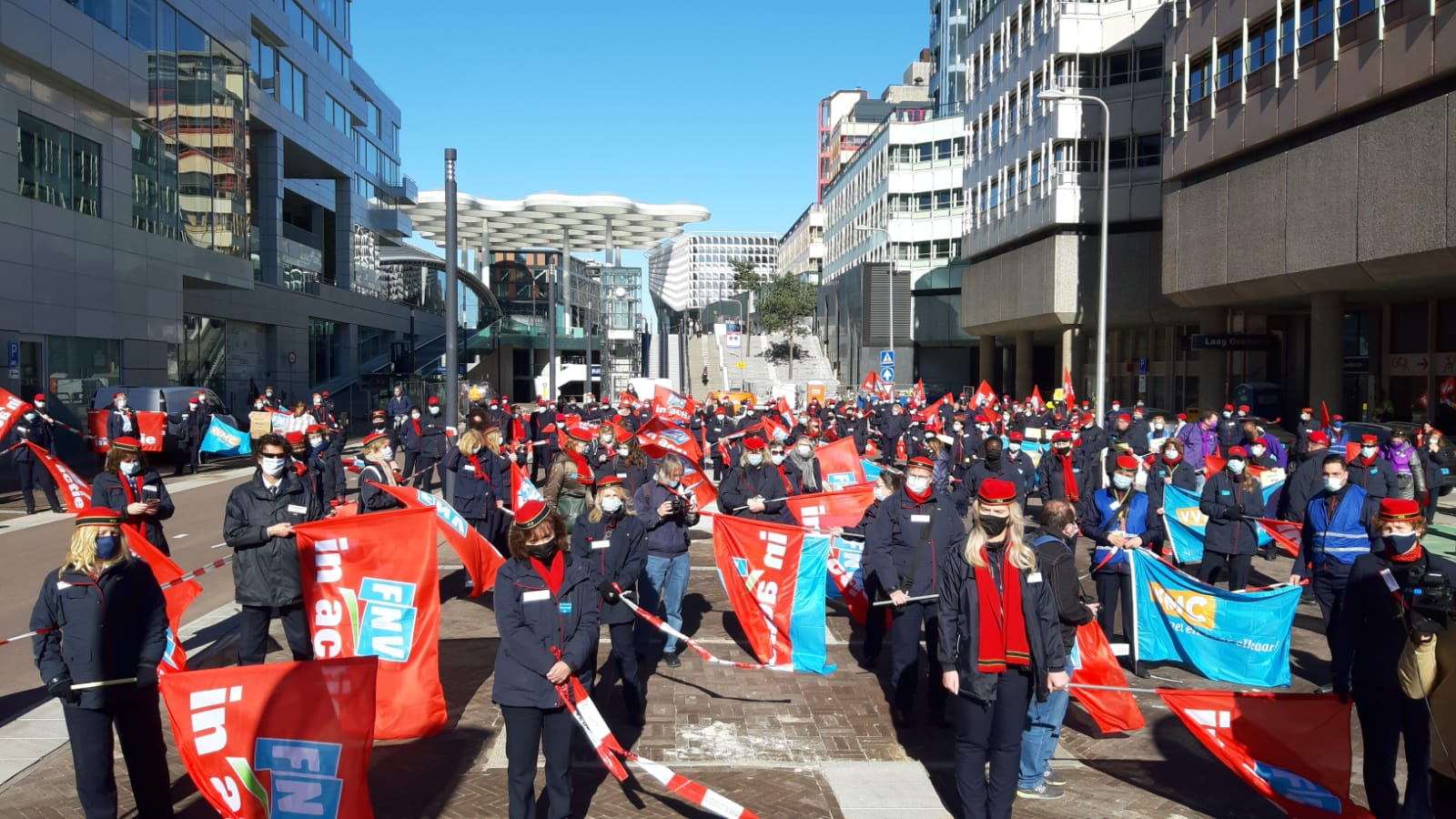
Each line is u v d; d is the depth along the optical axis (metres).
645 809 6.06
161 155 35.44
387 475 10.15
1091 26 40.38
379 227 72.19
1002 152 48.09
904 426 26.20
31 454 19.05
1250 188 27.53
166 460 29.28
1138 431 21.03
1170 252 32.12
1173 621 8.77
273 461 7.57
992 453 12.04
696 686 8.57
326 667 5.32
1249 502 10.51
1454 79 20.42
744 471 10.43
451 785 6.39
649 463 10.75
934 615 7.56
